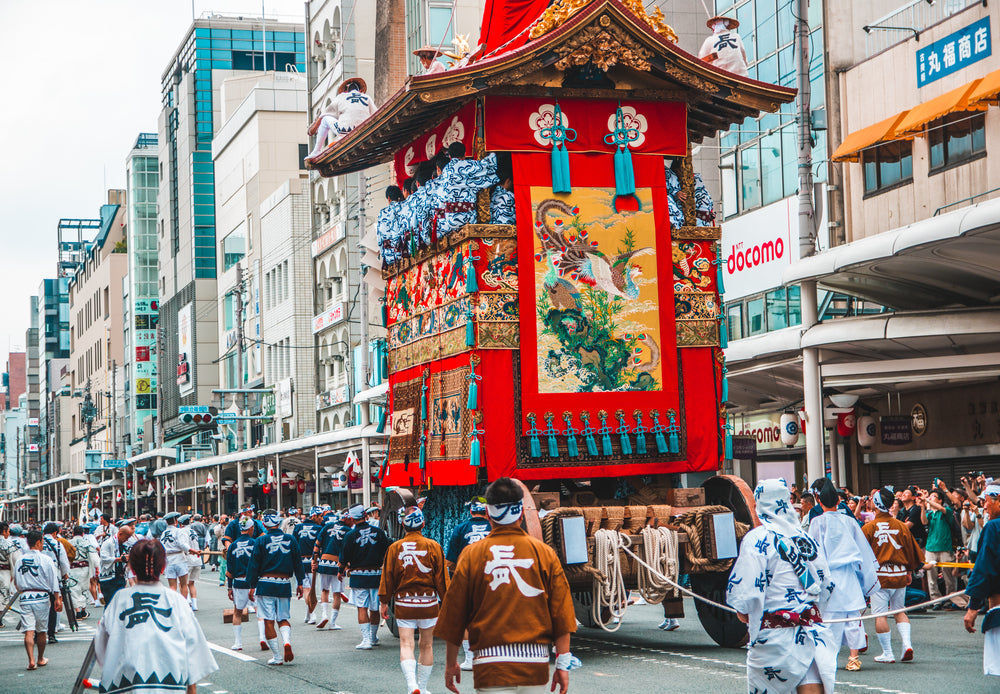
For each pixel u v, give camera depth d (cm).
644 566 1367
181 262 9669
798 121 2667
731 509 1480
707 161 3462
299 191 6425
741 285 3117
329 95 6181
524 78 1436
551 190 1450
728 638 1497
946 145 2381
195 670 755
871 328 2134
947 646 1488
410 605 1206
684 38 3541
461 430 1441
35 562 1662
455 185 1434
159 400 8050
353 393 5547
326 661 1547
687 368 1495
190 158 9369
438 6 4975
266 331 6969
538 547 712
